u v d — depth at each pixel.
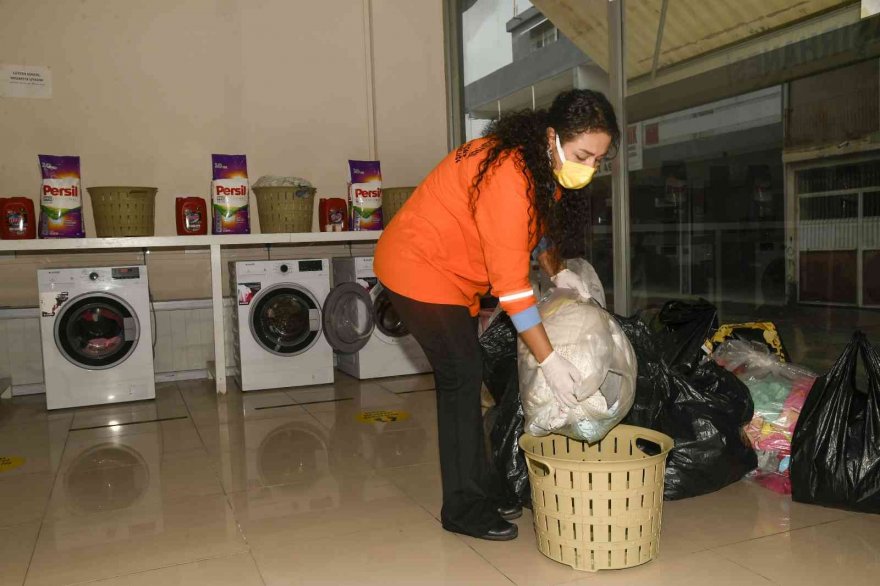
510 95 5.26
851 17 3.11
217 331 4.00
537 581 1.60
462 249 1.66
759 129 4.51
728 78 3.54
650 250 5.50
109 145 4.33
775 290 5.87
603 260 3.95
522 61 5.27
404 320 1.75
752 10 3.40
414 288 1.67
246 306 4.07
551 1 4.04
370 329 4.25
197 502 2.22
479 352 1.77
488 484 1.86
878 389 1.94
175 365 4.46
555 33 5.28
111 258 4.38
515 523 1.96
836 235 4.91
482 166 1.54
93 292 3.81
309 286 4.19
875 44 3.21
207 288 4.60
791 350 5.36
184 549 1.85
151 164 4.41
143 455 2.82
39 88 4.18
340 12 4.77
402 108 4.95
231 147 4.57
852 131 4.19
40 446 3.02
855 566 1.62
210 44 4.50
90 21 4.25
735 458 2.10
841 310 5.07
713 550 1.73
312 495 2.26
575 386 1.55
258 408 3.65
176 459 2.75
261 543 1.88
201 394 4.05
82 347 3.85
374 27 4.84
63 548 1.87
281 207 4.19
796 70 3.50
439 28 5.01
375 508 2.13
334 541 1.88
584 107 1.47
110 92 4.31
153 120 4.40
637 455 1.89
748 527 1.87
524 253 1.53
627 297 3.40
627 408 1.66
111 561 1.78
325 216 4.46
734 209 5.32
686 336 2.28
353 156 4.86
